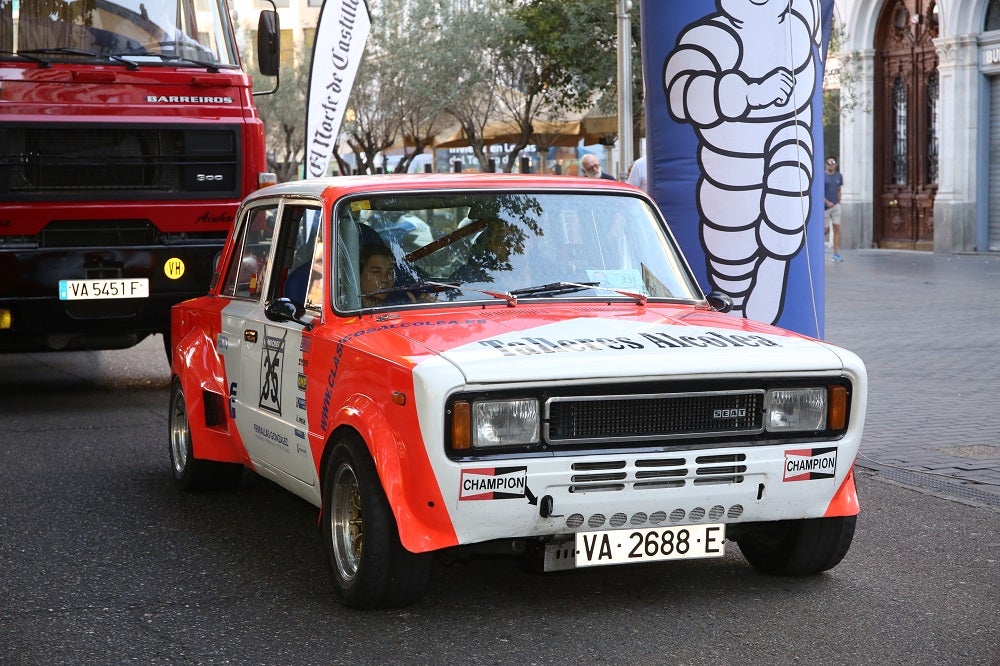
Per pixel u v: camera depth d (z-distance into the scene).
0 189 10.34
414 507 4.93
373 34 38.94
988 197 29.00
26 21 10.48
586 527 5.01
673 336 5.36
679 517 5.10
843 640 4.97
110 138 10.66
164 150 10.84
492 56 36.72
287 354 6.08
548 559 5.08
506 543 5.13
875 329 15.34
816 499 5.31
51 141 10.49
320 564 6.18
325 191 6.14
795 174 8.44
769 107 8.34
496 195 6.20
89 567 6.16
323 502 5.56
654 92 8.58
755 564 5.93
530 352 5.01
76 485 8.00
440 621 5.25
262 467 6.58
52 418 10.51
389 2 39.09
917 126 30.72
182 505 7.46
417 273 5.88
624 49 23.14
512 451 4.88
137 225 10.88
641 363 5.00
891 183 31.88
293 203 6.51
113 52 10.71
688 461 5.03
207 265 11.06
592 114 31.84
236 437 6.90
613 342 5.20
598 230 6.23
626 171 23.47
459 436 4.80
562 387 4.92
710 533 5.19
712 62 8.30
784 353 5.24
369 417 5.12
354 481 5.35
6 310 10.66
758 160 8.37
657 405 5.04
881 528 6.70
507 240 6.06
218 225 11.08
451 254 5.97
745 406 5.17
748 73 8.30
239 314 6.83
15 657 4.89
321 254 5.93
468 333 5.29
